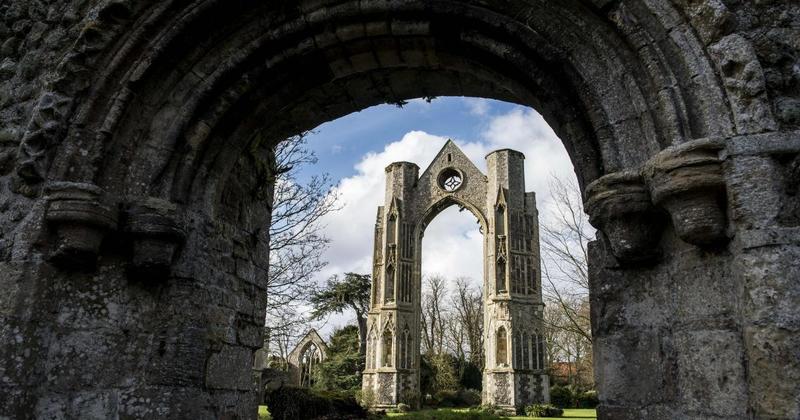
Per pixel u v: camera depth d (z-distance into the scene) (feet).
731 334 9.34
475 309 157.58
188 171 14.79
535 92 13.62
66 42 14.80
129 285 13.83
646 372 10.67
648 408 10.48
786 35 10.37
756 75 9.68
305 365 135.44
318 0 14.57
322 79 16.28
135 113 14.35
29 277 12.46
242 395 17.56
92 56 13.93
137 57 14.20
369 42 15.08
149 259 13.47
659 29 10.96
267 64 15.11
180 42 14.43
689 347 10.05
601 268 11.75
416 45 15.03
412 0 13.98
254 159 18.88
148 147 14.38
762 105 9.52
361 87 17.49
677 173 9.74
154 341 13.74
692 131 10.16
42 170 13.15
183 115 14.61
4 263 12.67
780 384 8.16
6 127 14.33
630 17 11.33
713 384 9.50
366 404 106.11
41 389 12.33
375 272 125.08
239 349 17.46
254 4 14.60
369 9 14.29
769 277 8.61
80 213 12.66
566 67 12.36
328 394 57.16
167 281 14.21
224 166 16.08
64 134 13.53
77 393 12.69
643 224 10.82
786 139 9.20
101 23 13.96
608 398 10.94
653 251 10.89
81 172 13.35
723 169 9.52
